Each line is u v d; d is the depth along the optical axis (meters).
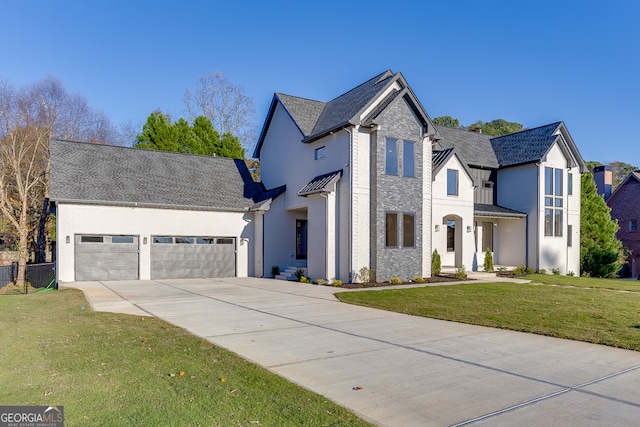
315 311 12.12
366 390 5.66
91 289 17.19
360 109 19.58
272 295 15.51
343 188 19.78
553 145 26.89
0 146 30.67
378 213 19.58
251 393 5.35
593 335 8.77
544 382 5.99
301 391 5.48
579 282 20.88
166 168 25.16
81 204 20.31
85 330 9.12
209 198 23.73
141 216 21.59
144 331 9.05
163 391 5.32
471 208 24.52
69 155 22.98
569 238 28.03
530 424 4.62
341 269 19.64
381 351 7.70
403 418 4.76
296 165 23.45
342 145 19.98
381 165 19.81
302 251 24.81
